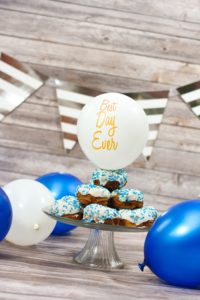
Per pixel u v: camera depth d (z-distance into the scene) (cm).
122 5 274
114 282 165
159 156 277
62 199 178
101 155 172
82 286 159
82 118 175
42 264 175
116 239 226
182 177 279
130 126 170
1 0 272
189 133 277
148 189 278
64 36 274
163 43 276
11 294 148
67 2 273
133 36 275
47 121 275
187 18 276
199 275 162
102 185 178
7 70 271
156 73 276
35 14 273
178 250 160
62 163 276
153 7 275
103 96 174
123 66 275
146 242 168
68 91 270
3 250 187
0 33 273
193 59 277
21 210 188
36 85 272
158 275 167
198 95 273
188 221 162
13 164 275
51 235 218
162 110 270
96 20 274
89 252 181
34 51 274
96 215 169
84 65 275
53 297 149
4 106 272
